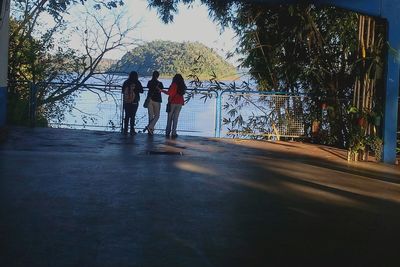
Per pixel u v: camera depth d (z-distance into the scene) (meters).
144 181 9.09
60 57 19.23
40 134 14.43
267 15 17.02
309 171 10.98
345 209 7.86
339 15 15.50
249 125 16.20
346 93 15.80
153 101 15.52
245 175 10.12
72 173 9.48
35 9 18.77
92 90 16.89
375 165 12.16
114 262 5.25
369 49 12.80
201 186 8.91
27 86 16.81
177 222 6.74
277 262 5.50
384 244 6.25
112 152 12.08
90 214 6.91
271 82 17.28
